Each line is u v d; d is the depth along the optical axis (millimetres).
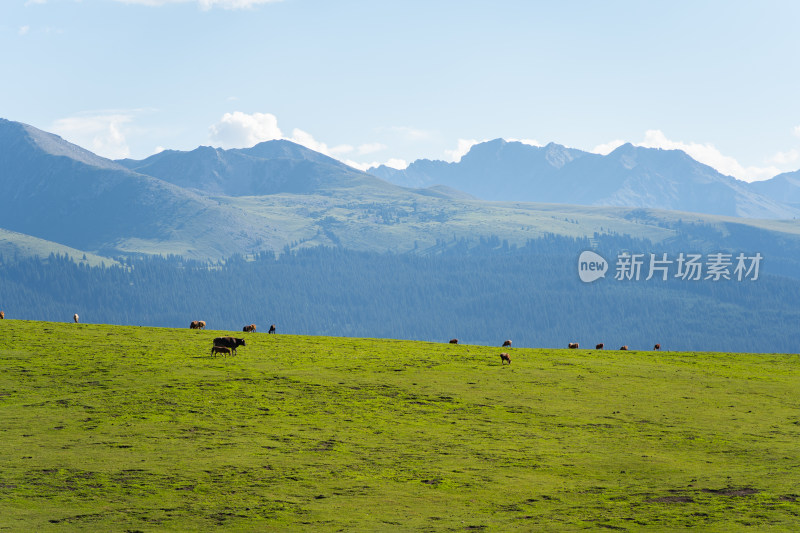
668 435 51750
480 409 58031
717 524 32250
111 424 49094
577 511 34969
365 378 67625
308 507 35062
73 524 31859
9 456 41344
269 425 50625
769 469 43188
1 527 31125
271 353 79062
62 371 64812
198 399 56906
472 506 35844
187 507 34500
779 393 68812
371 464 42875
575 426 53812
